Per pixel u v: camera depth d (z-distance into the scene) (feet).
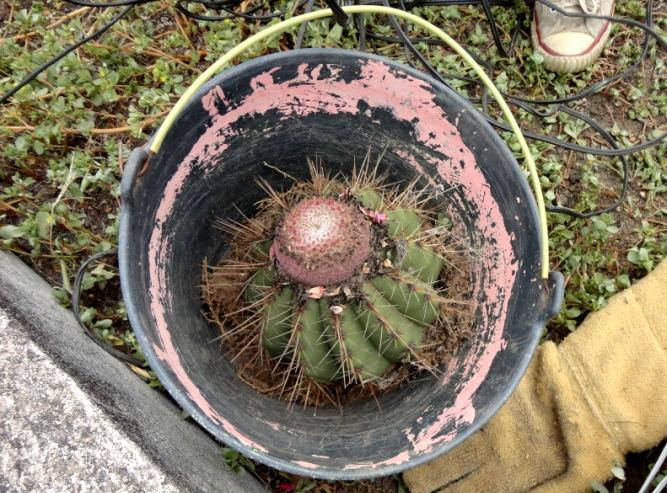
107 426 1.85
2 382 1.87
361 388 2.25
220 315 2.35
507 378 1.83
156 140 1.84
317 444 1.99
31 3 3.04
